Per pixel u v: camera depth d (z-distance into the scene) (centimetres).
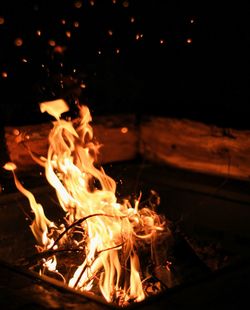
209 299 130
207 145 235
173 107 251
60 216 213
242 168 224
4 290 141
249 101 219
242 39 217
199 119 238
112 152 253
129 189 234
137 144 264
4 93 210
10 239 197
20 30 211
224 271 145
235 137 223
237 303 129
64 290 140
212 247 200
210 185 221
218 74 230
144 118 261
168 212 226
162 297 131
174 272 174
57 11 220
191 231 216
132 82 258
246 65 218
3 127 210
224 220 209
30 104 218
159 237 177
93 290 169
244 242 199
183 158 247
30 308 129
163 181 232
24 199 203
